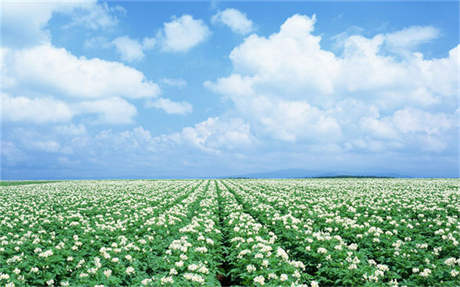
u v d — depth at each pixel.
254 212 20.70
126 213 20.08
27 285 8.63
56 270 9.60
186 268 9.74
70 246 11.72
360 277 8.87
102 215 19.17
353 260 9.69
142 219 17.61
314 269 10.59
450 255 10.47
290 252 12.21
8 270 9.23
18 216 18.78
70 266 10.05
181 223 17.02
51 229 15.64
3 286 8.36
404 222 15.25
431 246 11.88
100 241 12.49
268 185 45.84
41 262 9.91
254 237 13.02
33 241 12.24
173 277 8.77
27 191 38.44
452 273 8.52
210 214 19.72
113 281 8.68
